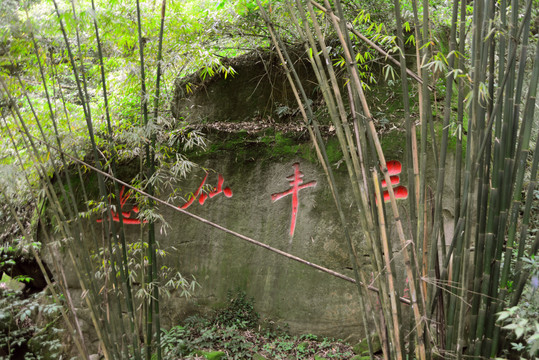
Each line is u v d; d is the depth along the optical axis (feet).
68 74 12.23
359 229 11.90
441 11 12.26
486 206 6.66
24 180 13.00
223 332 12.07
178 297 13.23
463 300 6.19
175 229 13.57
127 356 8.97
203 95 14.34
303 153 12.78
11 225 15.76
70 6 8.64
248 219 13.03
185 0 12.74
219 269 13.03
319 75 6.75
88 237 14.12
